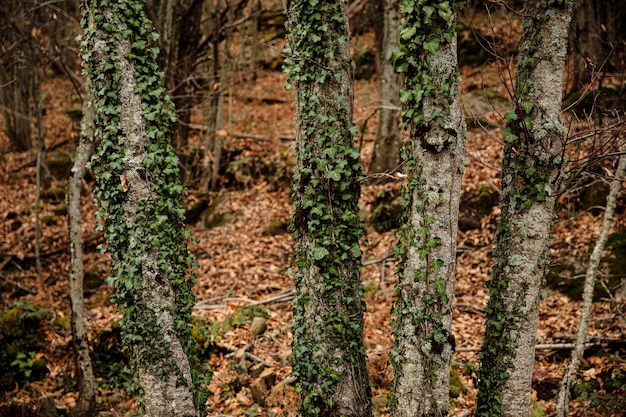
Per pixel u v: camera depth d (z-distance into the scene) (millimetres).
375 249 12398
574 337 8531
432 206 4945
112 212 5520
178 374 5621
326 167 5523
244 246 13469
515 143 5516
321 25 5418
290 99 20531
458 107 4922
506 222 5613
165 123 5656
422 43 4746
